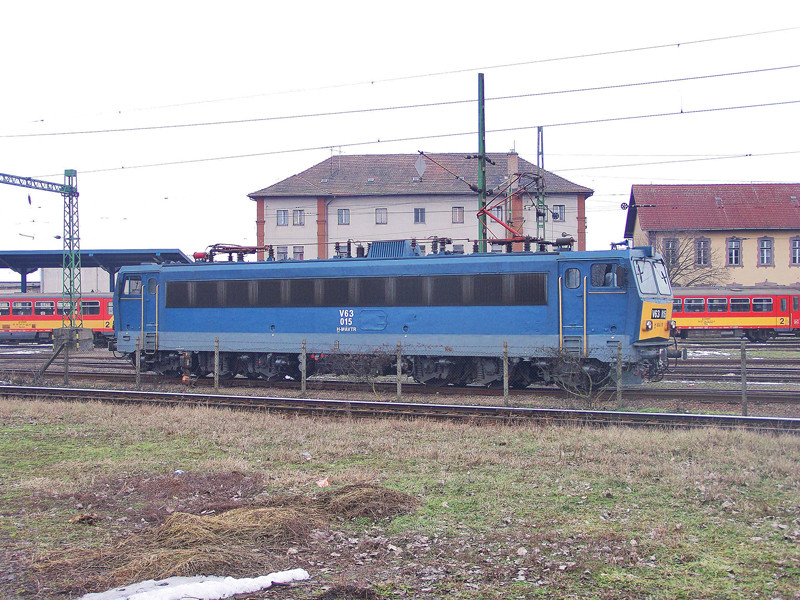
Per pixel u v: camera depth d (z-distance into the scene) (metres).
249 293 22.33
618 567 6.90
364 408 16.14
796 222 59.81
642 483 9.86
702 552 7.25
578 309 18.94
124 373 24.56
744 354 15.23
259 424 14.38
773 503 8.90
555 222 56.97
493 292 19.67
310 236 58.31
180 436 13.46
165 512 8.76
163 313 23.47
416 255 21.55
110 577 6.62
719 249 60.16
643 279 18.81
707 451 11.49
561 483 9.91
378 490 9.16
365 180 59.22
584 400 17.42
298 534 7.84
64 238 39.25
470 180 58.06
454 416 14.90
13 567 6.95
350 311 21.06
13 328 47.16
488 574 6.75
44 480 10.20
